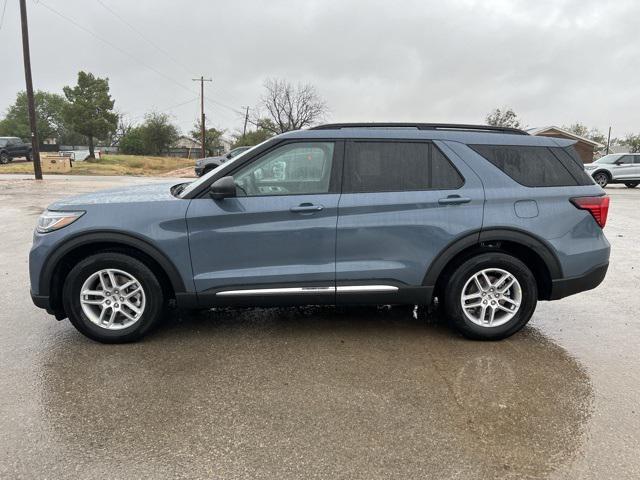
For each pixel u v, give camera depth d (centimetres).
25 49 2258
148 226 369
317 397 309
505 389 321
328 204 374
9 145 3566
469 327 396
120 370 344
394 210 378
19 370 344
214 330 422
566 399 309
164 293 399
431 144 390
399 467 242
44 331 418
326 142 384
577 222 395
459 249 384
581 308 495
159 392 314
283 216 373
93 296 387
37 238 377
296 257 379
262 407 297
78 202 383
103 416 285
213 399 306
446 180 387
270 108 6562
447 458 249
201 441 262
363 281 384
